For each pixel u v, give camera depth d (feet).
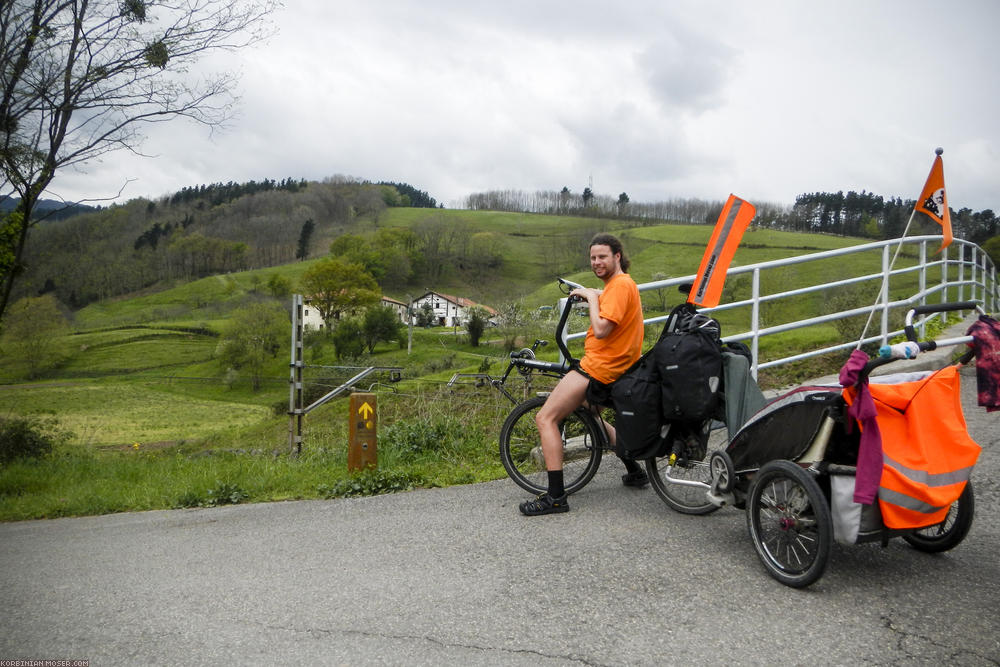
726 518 14.40
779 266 22.99
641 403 13.87
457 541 13.96
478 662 9.29
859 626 9.80
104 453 48.06
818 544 10.57
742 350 14.30
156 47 34.60
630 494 16.31
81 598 12.20
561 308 16.33
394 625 10.44
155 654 9.91
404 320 324.39
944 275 30.40
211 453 38.58
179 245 443.32
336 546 14.21
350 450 19.85
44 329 219.20
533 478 18.06
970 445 10.39
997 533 12.92
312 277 329.31
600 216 536.83
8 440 39.93
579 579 11.76
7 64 32.42
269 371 235.40
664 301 147.33
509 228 516.73
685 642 9.58
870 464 10.31
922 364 24.53
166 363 274.36
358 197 594.65
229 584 12.47
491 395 27.48
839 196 363.76
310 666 9.37
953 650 9.12
